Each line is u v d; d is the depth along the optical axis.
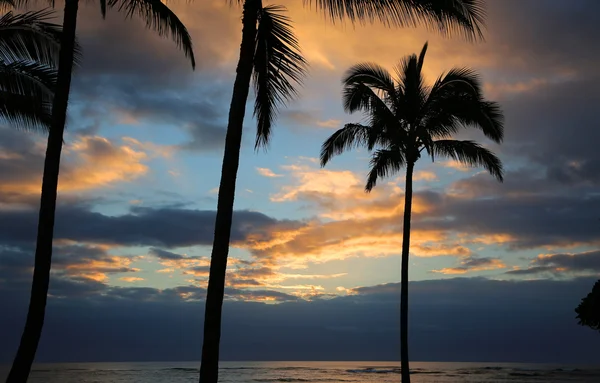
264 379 84.81
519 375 91.31
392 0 9.55
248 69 9.62
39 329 9.62
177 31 12.11
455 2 9.47
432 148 22.48
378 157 23.23
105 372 109.94
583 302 27.97
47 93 13.65
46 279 9.80
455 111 21.36
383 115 21.98
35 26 12.71
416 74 22.33
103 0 11.85
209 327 8.66
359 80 22.44
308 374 106.94
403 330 21.02
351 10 9.58
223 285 8.84
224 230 8.97
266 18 10.07
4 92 13.41
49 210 9.94
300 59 10.30
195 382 72.75
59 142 10.20
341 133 23.36
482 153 22.36
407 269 21.52
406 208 21.95
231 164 9.20
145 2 11.83
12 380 9.37
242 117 9.45
